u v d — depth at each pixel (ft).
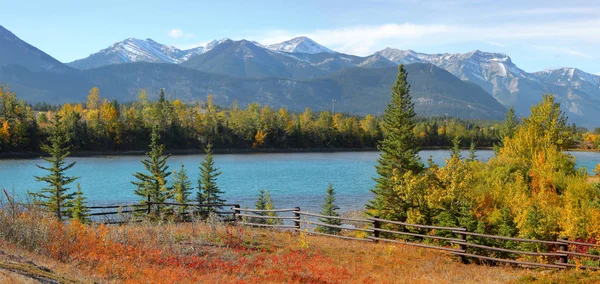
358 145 625.00
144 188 177.37
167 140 506.89
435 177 128.47
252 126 580.30
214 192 181.27
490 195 132.57
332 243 64.23
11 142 410.93
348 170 348.79
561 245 53.42
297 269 48.29
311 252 57.67
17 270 30.58
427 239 90.38
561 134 194.39
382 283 45.60
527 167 173.47
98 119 483.92
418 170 176.04
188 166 359.25
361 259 55.98
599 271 48.96
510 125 367.04
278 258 52.31
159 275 40.09
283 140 579.48
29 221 44.83
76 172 299.58
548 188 145.89
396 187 131.85
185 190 182.19
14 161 360.07
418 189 122.52
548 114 194.08
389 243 64.90
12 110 436.35
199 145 531.91
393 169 158.20
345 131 622.13
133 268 41.37
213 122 565.12
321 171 340.39
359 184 272.31
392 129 182.39
